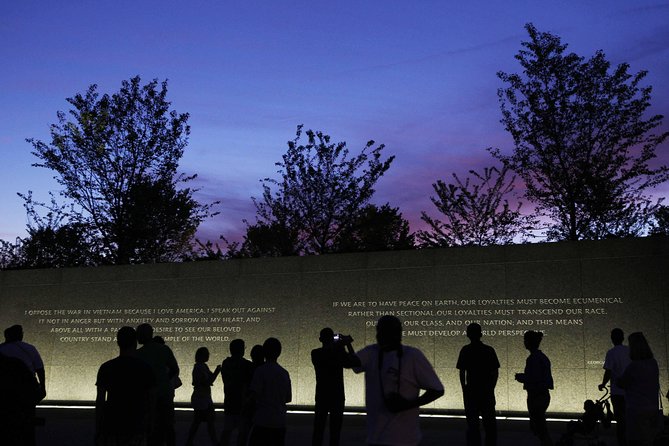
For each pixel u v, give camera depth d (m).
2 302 22.86
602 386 10.55
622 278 16.11
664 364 15.30
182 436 13.91
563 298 16.52
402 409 5.08
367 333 18.31
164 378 9.07
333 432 9.77
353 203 35.84
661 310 15.59
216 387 19.50
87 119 35.22
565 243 16.84
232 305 20.06
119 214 34.66
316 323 18.92
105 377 6.60
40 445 12.17
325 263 19.27
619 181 29.70
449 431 14.38
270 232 36.03
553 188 30.23
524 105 31.06
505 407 16.39
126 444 6.46
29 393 5.96
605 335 15.94
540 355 10.22
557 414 15.85
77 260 35.25
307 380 18.61
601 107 29.84
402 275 18.30
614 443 12.17
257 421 8.05
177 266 21.08
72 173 34.94
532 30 30.86
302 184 36.41
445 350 17.31
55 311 22.17
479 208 36.03
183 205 35.28
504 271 17.25
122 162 35.41
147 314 21.03
